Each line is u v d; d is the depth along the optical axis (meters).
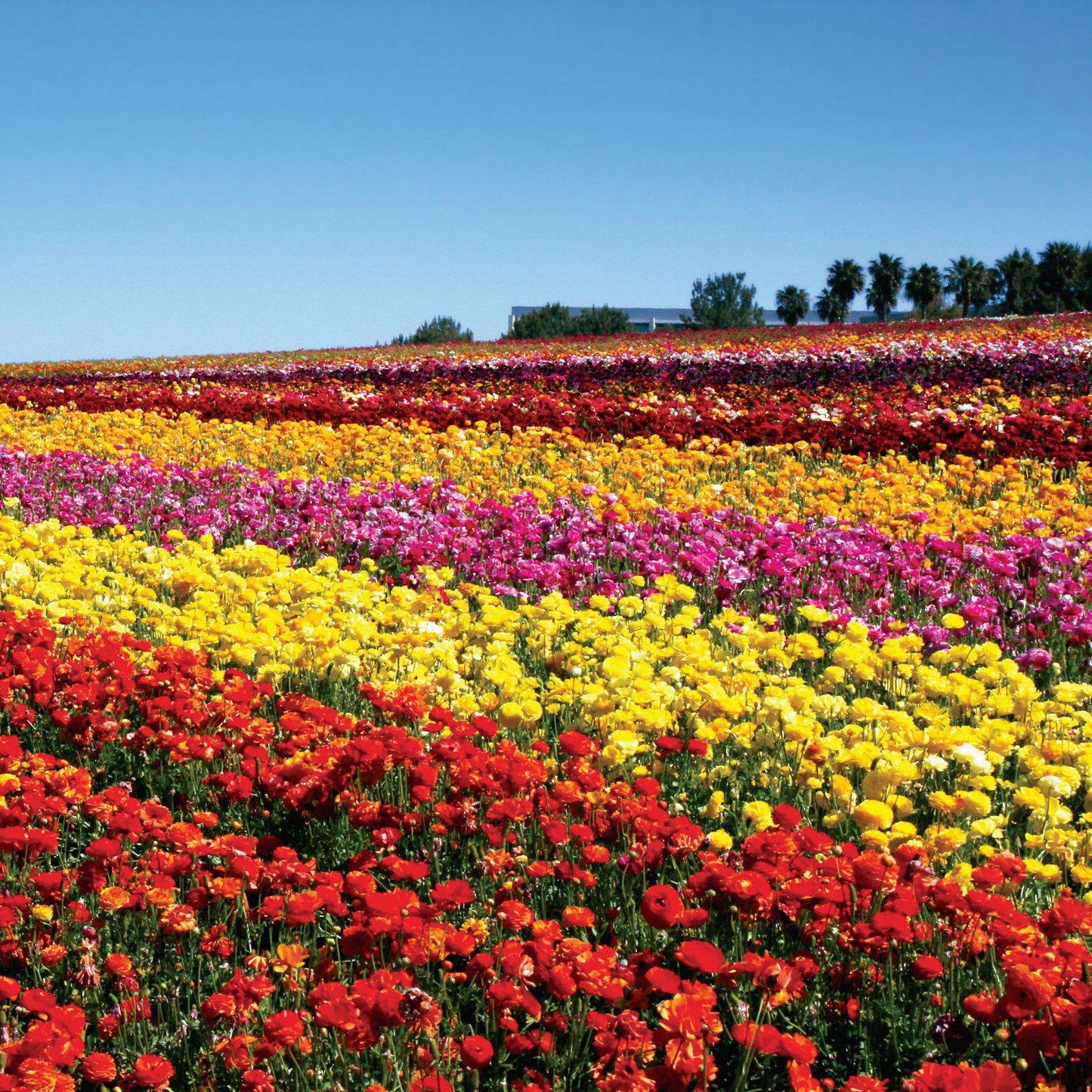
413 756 4.19
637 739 4.37
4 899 3.45
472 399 19.81
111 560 7.75
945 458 12.73
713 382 22.06
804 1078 2.65
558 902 3.93
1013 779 4.86
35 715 5.35
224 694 4.94
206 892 3.56
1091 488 10.94
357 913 3.22
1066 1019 2.66
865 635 5.60
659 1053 2.92
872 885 3.21
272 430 15.02
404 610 6.26
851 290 86.62
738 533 8.33
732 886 3.18
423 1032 2.96
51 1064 2.69
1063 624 6.37
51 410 18.70
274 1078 3.03
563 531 8.98
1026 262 81.44
